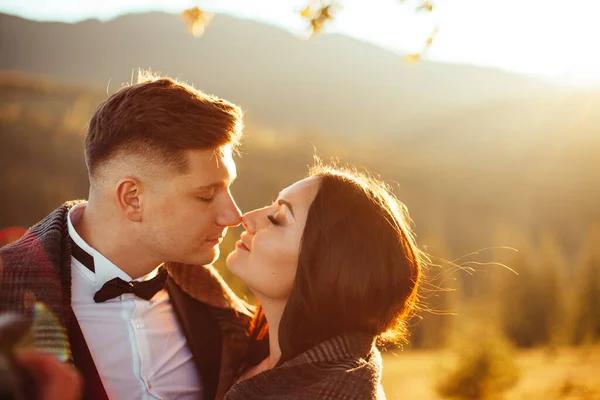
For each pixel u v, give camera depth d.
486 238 111.12
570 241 118.38
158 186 2.26
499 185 135.62
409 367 26.75
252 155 101.62
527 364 26.92
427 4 2.70
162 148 2.22
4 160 82.69
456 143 188.75
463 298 44.72
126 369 2.37
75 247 2.35
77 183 85.19
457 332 21.20
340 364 2.18
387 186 2.68
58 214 2.34
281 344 2.32
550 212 125.12
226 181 2.38
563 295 44.34
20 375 1.07
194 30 2.74
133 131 2.23
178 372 2.52
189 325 2.58
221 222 2.39
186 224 2.31
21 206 76.44
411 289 2.38
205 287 2.65
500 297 44.59
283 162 102.25
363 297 2.23
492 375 19.08
